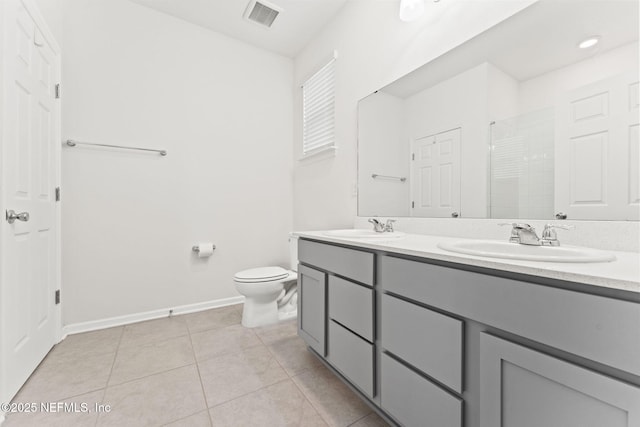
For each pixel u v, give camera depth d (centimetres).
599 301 52
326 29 236
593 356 52
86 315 195
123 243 208
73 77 190
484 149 126
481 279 71
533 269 61
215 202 248
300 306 165
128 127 210
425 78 152
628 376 49
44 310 156
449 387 79
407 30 162
